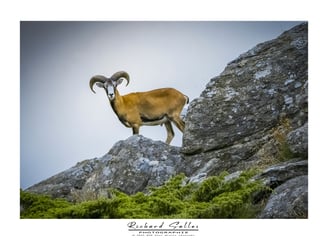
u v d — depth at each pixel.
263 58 71.12
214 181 61.81
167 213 60.78
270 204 59.06
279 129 67.31
